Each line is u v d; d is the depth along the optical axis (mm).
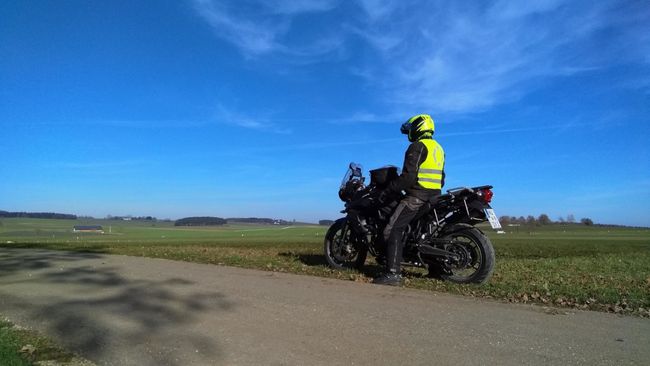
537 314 5051
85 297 5855
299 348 4020
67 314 5117
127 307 5355
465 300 5691
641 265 10227
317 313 5023
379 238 7387
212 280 6836
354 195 7961
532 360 3725
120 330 4559
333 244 8273
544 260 11430
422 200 6945
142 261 9094
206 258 9734
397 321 4738
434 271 7277
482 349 3965
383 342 4145
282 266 8422
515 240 34500
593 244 26359
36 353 4004
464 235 6922
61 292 6152
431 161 7004
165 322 4781
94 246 15883
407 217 6953
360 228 7574
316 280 6926
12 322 4883
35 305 5504
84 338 4355
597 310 5387
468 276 6859
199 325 4664
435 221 7094
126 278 7043
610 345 4066
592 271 8773
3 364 3715
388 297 5785
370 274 7586
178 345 4141
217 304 5422
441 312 5090
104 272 7625
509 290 6324
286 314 4996
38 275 7410
